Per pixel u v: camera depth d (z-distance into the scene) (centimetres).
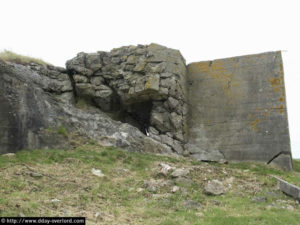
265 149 1102
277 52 1166
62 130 933
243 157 1122
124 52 1256
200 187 725
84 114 1055
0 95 830
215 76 1231
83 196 604
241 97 1175
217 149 1160
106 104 1276
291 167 1068
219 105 1199
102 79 1259
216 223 515
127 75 1212
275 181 801
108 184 689
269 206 622
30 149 844
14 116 837
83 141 960
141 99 1226
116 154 904
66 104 1041
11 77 867
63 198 584
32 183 632
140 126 1348
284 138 1088
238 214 571
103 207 571
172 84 1170
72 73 1271
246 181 804
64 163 785
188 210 586
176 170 781
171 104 1166
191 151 1173
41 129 892
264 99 1144
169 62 1194
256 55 1191
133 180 735
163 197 645
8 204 506
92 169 768
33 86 939
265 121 1124
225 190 721
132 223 513
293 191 691
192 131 1211
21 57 1243
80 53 1284
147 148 1055
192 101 1243
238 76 1197
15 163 728
